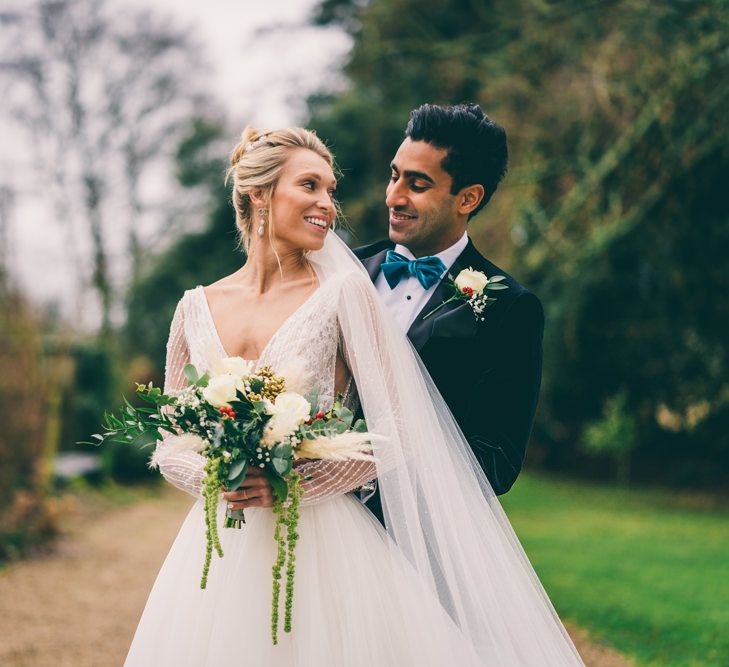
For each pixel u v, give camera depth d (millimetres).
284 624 2230
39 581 7352
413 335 2660
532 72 11242
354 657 2248
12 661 5098
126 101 21422
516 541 2502
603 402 15172
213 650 2270
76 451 15531
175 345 2633
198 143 21109
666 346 13320
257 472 2203
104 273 20859
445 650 2242
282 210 2430
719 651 5035
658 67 10117
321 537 2346
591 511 12859
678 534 10227
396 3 13977
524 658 2336
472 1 14227
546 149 11430
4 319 8992
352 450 2176
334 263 2504
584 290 12203
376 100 16078
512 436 2582
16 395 8812
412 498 2314
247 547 2348
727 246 11922
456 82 12914
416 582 2312
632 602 6297
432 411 2404
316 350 2357
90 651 5332
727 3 8656
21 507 8656
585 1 10062
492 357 2605
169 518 12320
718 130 9898
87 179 20969
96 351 15352
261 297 2496
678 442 17375
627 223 11070
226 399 2166
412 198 2695
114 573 7832
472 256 2824
